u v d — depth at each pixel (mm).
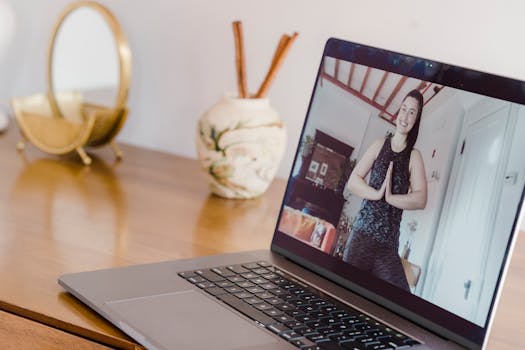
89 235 1309
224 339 929
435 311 1023
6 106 2113
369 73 1159
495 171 990
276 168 1607
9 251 1203
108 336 965
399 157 1101
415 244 1062
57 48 1882
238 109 1561
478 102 1019
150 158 1867
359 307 1071
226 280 1112
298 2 1720
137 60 1934
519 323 1125
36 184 1575
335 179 1184
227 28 1812
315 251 1185
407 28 1612
